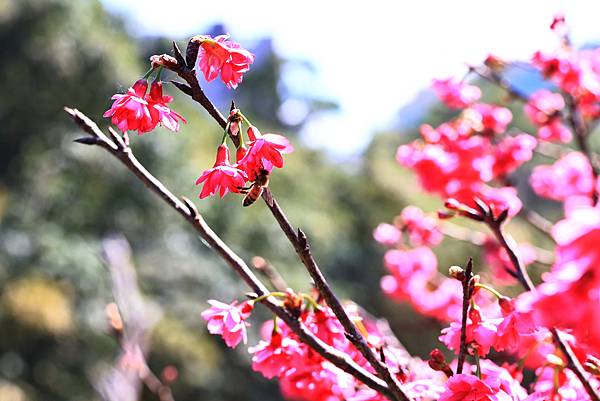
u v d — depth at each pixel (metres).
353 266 9.99
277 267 8.66
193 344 8.00
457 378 1.41
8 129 8.80
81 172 8.46
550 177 4.19
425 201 10.44
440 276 4.22
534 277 4.36
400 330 8.09
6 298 7.48
